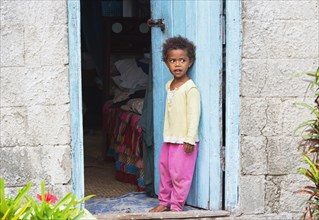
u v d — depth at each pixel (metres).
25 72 4.18
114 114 6.38
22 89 4.18
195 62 4.61
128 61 6.92
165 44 4.57
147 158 5.16
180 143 4.58
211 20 4.45
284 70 4.48
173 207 4.64
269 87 4.47
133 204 4.98
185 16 4.66
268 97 4.48
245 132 4.47
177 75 4.56
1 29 4.13
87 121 9.03
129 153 5.77
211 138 4.54
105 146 6.99
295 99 4.50
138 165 5.47
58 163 4.26
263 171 4.52
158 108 4.96
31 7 4.15
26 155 4.22
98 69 8.26
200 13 4.53
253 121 4.48
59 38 4.20
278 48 4.45
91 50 8.19
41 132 4.23
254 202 4.53
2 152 4.20
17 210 2.34
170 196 4.73
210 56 4.48
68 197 2.51
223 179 4.55
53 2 4.18
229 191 4.50
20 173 4.22
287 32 4.45
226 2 4.38
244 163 4.49
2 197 2.28
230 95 4.43
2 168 4.20
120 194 5.56
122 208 4.84
